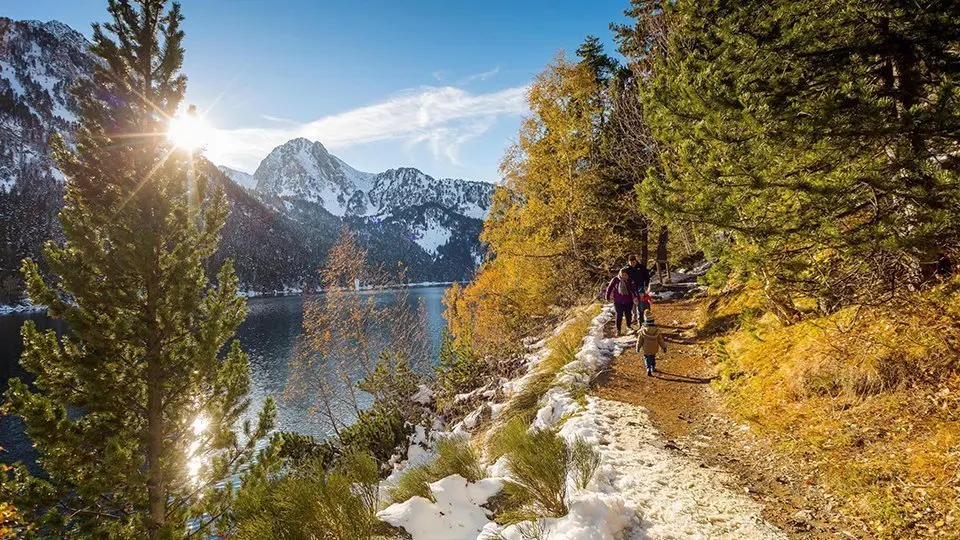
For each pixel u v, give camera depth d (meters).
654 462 5.11
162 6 9.17
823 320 6.42
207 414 9.35
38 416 7.51
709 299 11.48
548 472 4.18
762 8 5.26
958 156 3.85
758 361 6.88
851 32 4.69
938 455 3.91
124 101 8.91
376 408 12.87
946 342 4.75
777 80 4.74
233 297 9.98
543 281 22.28
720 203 4.84
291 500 3.79
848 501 3.87
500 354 14.29
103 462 7.33
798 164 4.35
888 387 4.96
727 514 4.00
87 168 8.38
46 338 8.09
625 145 16.06
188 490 9.00
